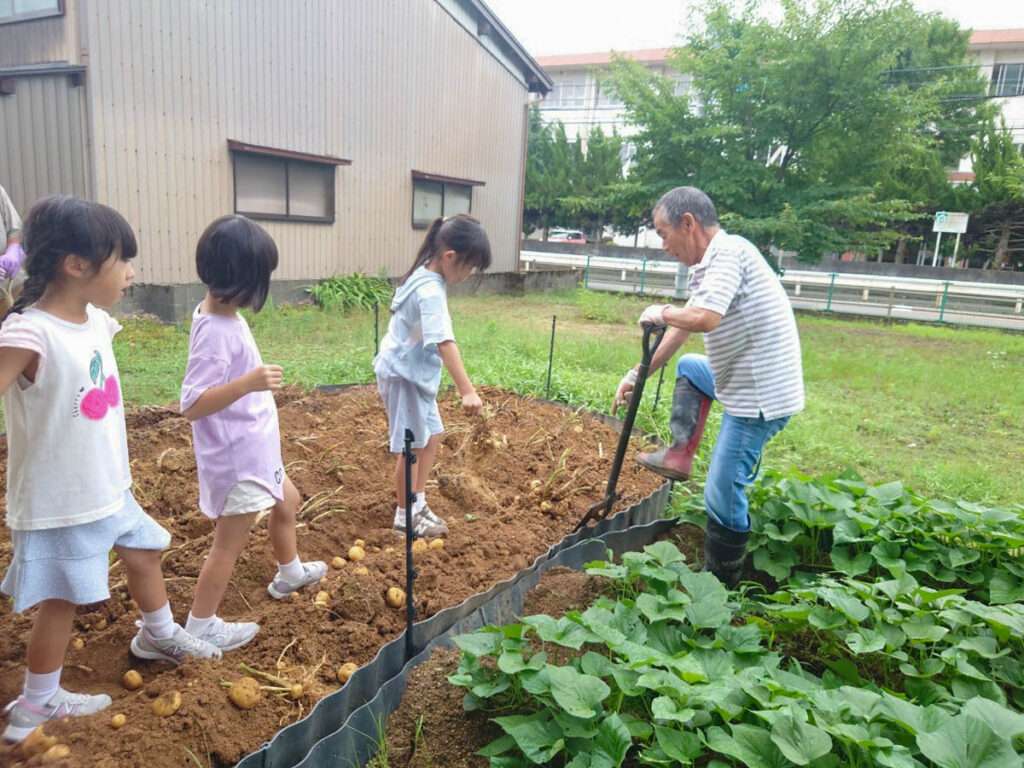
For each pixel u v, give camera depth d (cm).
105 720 209
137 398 593
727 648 261
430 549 339
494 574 324
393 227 1517
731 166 1753
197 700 218
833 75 1614
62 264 198
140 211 996
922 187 2756
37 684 208
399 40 1443
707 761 226
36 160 943
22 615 268
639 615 282
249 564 311
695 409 368
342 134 1341
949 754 188
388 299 1341
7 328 189
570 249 3600
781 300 325
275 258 247
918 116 1708
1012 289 2231
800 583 353
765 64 1731
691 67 1786
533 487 427
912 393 913
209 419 244
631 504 418
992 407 871
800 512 375
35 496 199
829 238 1698
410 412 338
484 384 686
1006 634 269
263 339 933
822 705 213
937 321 1886
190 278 1084
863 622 293
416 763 229
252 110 1148
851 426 731
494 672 244
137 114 974
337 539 351
